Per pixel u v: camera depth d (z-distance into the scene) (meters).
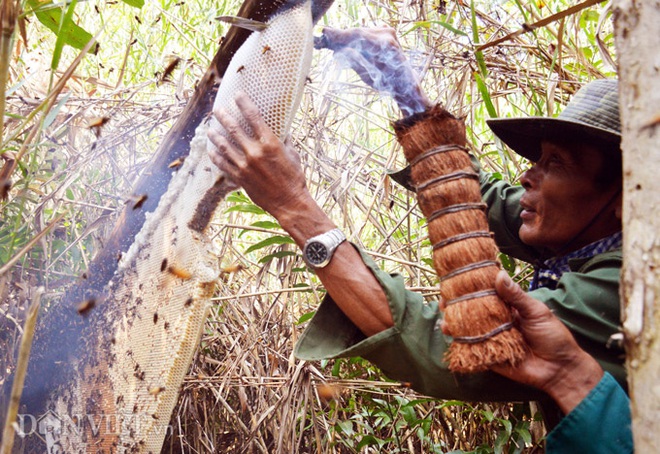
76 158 2.15
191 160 1.27
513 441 1.87
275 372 2.11
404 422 2.10
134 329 1.36
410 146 1.12
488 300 1.03
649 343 0.67
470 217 1.07
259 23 1.13
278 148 1.16
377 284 1.22
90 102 2.22
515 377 1.06
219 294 2.19
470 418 2.05
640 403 0.68
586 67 2.09
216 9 2.53
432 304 1.29
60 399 1.62
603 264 1.28
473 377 1.22
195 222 1.25
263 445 2.00
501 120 1.53
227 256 2.36
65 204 2.11
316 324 1.29
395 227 2.11
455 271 1.05
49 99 1.15
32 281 1.88
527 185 1.45
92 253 2.09
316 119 2.23
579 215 1.37
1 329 1.78
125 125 2.26
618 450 1.03
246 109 1.13
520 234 1.46
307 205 1.20
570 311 1.23
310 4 1.16
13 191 1.98
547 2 2.25
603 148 1.32
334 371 1.99
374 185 2.36
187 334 1.23
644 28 0.68
